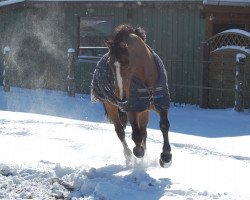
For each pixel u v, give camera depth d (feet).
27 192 19.92
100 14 59.16
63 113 45.01
